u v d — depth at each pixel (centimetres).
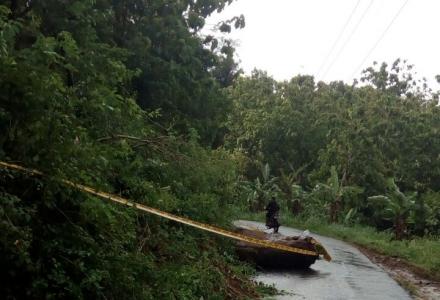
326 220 2931
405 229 2303
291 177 3475
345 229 2527
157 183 928
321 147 3641
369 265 1460
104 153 626
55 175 519
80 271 524
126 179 794
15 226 468
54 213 553
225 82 3425
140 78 1390
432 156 3231
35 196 536
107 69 855
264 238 1238
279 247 898
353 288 1080
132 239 697
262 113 3734
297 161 3716
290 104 3709
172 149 1009
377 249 1870
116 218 612
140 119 906
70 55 637
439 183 3219
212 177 1141
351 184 3219
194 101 1578
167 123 1402
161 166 955
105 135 766
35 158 514
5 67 506
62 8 1016
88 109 696
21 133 514
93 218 554
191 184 1081
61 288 506
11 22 579
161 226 859
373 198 2342
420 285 1241
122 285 565
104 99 708
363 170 3180
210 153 1273
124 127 862
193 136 1136
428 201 2502
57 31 1011
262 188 3178
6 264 479
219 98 1678
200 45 1602
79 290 502
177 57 1503
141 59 1365
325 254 1259
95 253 551
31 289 480
